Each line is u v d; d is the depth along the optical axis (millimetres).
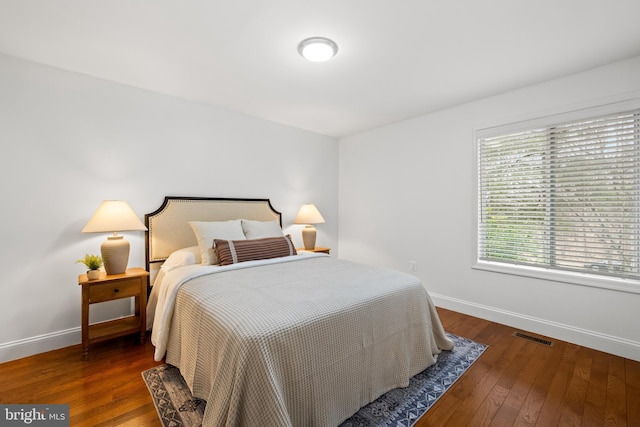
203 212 2975
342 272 2191
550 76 2352
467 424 1479
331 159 4305
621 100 2098
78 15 1599
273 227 3064
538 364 2037
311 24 1685
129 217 2262
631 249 2131
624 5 1516
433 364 2018
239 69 2238
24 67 2092
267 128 3543
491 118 2775
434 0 1482
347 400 1492
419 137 3371
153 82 2482
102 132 2420
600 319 2225
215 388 1249
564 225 2420
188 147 2904
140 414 1525
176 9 1552
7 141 2041
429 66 2193
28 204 2125
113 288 2182
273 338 1241
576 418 1521
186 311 1735
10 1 1476
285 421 1139
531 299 2566
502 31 1753
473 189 2912
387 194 3727
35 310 2160
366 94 2734
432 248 3262
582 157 2314
